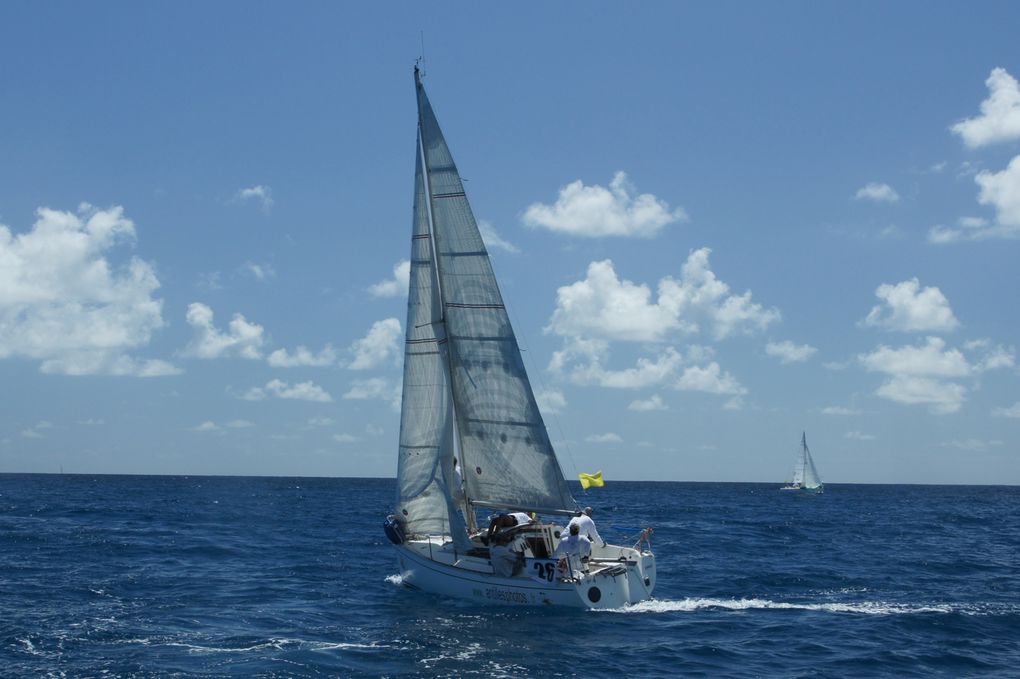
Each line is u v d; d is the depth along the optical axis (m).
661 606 26.30
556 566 24.92
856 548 46.31
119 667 19.34
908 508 106.38
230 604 26.67
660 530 57.91
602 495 155.88
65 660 19.94
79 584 30.03
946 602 27.86
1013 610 26.23
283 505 88.56
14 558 36.84
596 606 25.08
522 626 23.22
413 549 27.83
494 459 26.67
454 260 26.70
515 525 26.52
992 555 43.62
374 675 18.86
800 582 32.31
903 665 19.89
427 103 26.66
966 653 20.95
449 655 20.45
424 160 26.94
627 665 19.75
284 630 22.97
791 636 22.58
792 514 85.56
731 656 20.56
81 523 56.47
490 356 26.48
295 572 33.72
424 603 26.38
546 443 26.11
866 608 26.61
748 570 35.81
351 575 32.97
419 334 27.52
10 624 23.34
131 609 25.77
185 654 20.48
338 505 90.31
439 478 27.36
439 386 27.33
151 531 50.97
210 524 57.75
